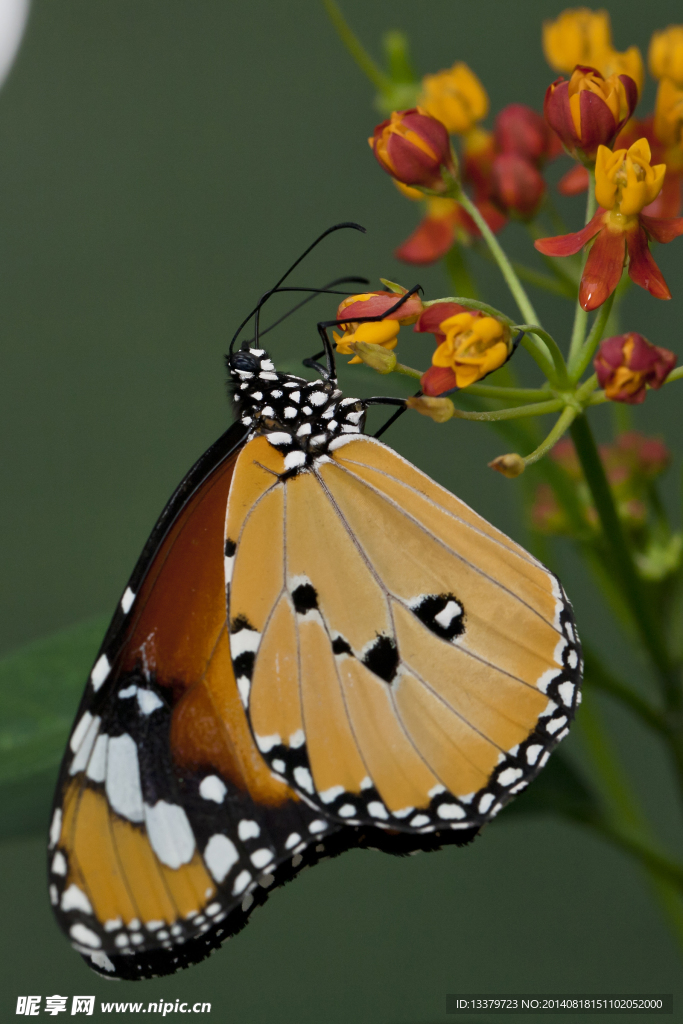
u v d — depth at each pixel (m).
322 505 0.47
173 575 0.47
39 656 0.49
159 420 0.74
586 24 0.48
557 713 0.46
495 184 0.49
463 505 0.47
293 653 0.47
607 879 0.62
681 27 0.48
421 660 0.47
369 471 0.47
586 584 0.61
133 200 0.76
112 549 0.71
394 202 0.72
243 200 0.74
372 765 0.47
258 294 0.73
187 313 0.75
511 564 0.47
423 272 0.70
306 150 0.76
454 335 0.46
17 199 0.79
